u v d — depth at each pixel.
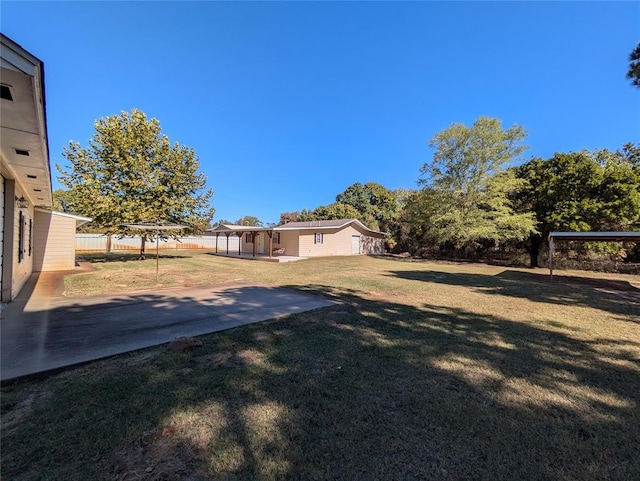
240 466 1.66
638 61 5.72
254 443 1.86
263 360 3.15
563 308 6.01
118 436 1.88
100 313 4.87
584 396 2.55
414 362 3.20
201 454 1.74
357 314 5.15
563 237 10.38
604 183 14.94
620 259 15.45
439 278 10.59
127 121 14.33
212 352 3.34
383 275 10.98
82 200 13.11
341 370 2.96
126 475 1.56
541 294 7.68
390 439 1.94
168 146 15.22
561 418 2.22
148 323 4.36
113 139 13.55
